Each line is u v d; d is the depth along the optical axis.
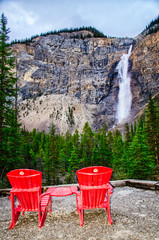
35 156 34.69
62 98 154.00
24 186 2.57
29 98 168.75
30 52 179.62
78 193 2.94
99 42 163.62
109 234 2.26
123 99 125.81
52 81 167.12
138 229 2.37
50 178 29.84
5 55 12.31
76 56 165.00
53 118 134.62
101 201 2.73
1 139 11.54
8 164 11.46
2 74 11.77
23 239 2.24
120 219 2.78
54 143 32.66
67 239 2.18
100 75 146.88
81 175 2.53
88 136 34.56
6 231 2.52
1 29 12.31
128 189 4.77
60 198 4.34
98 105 137.38
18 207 2.92
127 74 127.38
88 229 2.46
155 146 17.05
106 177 2.61
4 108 11.65
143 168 13.98
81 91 152.62
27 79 172.75
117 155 29.41
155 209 3.15
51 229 2.53
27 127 129.62
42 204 2.81
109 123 120.94
